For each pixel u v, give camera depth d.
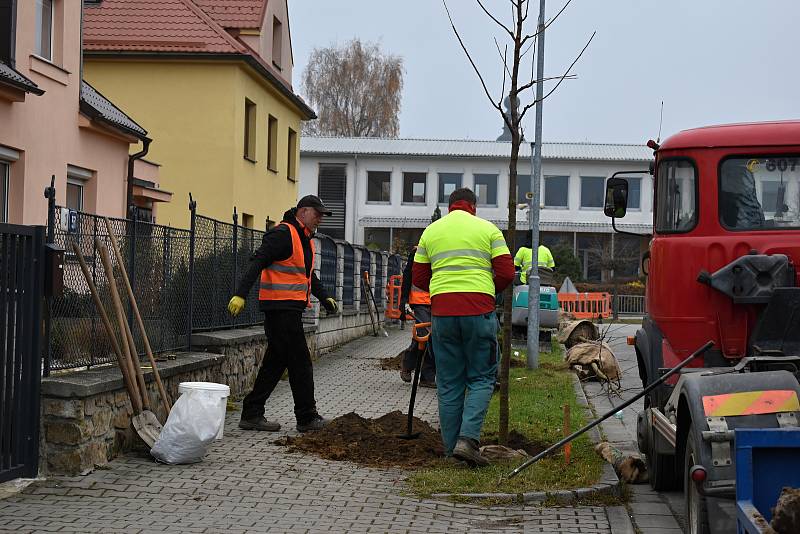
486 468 8.70
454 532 6.89
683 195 8.41
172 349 11.40
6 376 7.58
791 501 4.46
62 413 7.90
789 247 8.17
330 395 13.47
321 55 68.38
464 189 9.39
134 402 8.66
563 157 56.84
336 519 7.06
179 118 26.31
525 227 56.22
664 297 8.41
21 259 7.65
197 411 8.48
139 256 10.13
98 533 6.48
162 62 26.25
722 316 8.24
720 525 5.95
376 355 19.48
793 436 5.18
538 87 18.20
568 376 16.53
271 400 12.57
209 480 8.04
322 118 67.75
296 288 10.22
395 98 67.62
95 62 26.38
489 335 8.91
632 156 57.38
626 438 11.24
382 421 10.49
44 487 7.59
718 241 8.27
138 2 26.84
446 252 9.02
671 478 8.44
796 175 8.26
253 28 28.25
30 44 15.69
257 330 14.00
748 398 6.16
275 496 7.63
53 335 8.36
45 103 16.31
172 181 26.34
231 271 14.01
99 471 8.13
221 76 26.23
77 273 8.67
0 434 7.54
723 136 8.32
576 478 8.33
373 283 27.08
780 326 7.79
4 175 15.57
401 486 8.11
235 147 26.30
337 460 8.99
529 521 7.24
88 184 18.42
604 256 51.69
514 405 12.81
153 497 7.45
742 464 5.20
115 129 18.44
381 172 57.72
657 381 7.69
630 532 6.94
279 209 31.41
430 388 14.34
